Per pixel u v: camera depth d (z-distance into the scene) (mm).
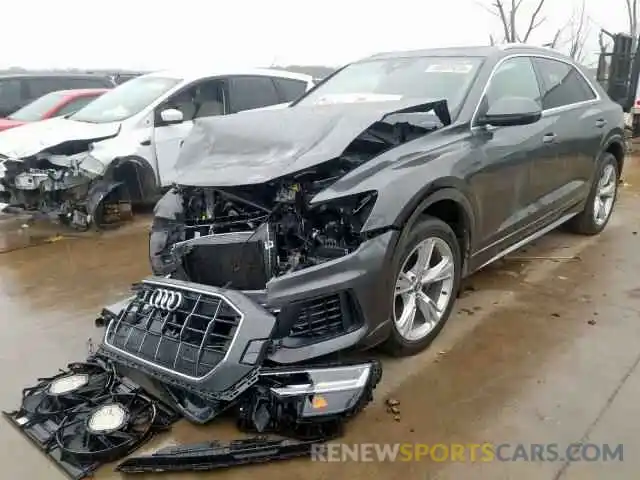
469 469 2459
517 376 3123
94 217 6074
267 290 2723
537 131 4133
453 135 3494
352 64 4723
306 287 2723
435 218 3283
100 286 4605
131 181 6477
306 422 2549
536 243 5312
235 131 3377
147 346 2883
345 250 2842
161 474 2488
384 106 3303
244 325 2631
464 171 3377
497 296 4152
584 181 4941
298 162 2879
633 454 2521
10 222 6711
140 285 3203
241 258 3004
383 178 2953
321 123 3186
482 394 2969
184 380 2645
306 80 8219
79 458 2531
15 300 4344
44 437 2697
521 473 2430
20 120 8781
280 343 2723
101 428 2617
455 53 4238
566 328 3658
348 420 2779
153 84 7070
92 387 2971
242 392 2570
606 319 3777
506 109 3555
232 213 3236
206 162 3230
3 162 6141
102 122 6590
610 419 2748
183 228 3436
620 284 4344
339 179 2908
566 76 4801
